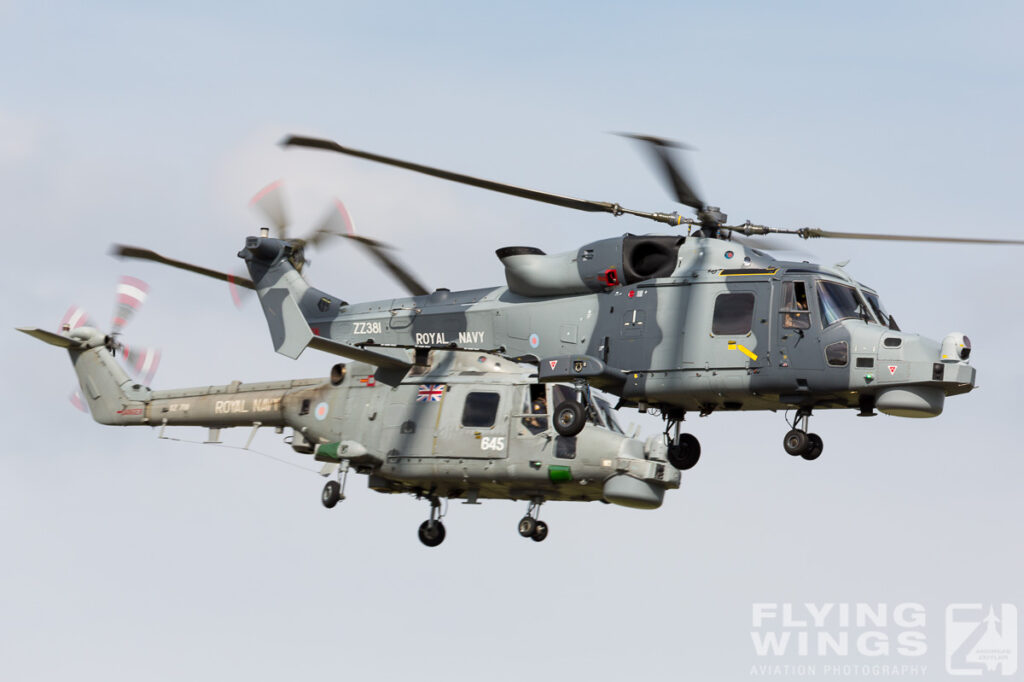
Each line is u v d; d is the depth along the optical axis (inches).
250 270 4279.0
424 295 4077.3
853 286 3595.0
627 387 3654.0
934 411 3437.5
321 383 3966.5
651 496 3486.7
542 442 3553.2
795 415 3649.1
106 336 4505.4
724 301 3582.7
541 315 3789.4
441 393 3713.1
